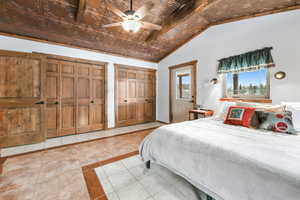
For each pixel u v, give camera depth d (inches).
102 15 104.6
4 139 102.4
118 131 152.1
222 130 68.6
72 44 134.7
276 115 68.7
